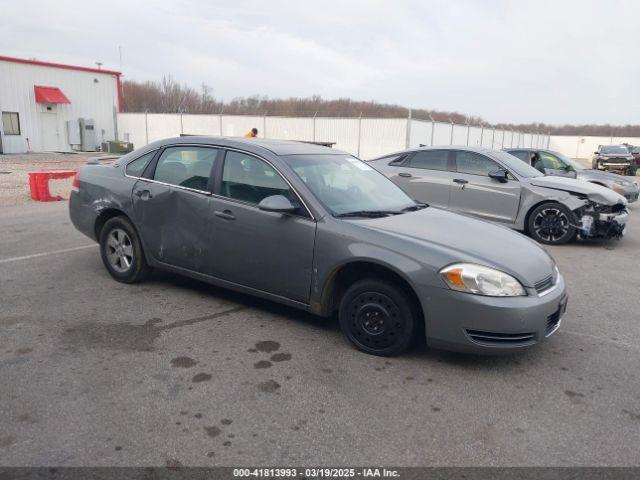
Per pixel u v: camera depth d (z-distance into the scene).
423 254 3.57
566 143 53.88
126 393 3.19
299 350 3.87
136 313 4.51
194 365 3.59
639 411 3.17
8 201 11.26
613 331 4.48
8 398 3.09
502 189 8.30
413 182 9.02
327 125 28.45
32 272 5.65
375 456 2.65
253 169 4.37
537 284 3.61
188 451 2.65
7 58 26.19
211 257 4.52
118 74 32.16
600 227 7.83
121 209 5.09
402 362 3.72
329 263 3.85
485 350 3.46
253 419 2.95
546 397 3.30
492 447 2.76
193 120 31.80
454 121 34.00
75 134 29.70
